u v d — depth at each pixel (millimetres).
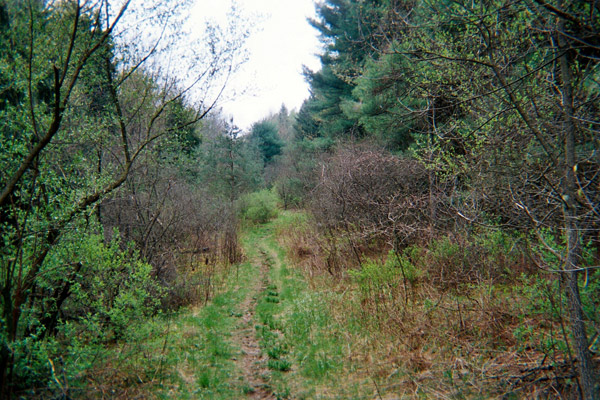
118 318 6418
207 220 16672
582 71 4227
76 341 5555
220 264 16250
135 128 10797
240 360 7070
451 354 5867
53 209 5984
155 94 9312
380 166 11094
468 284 7180
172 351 7141
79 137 6945
